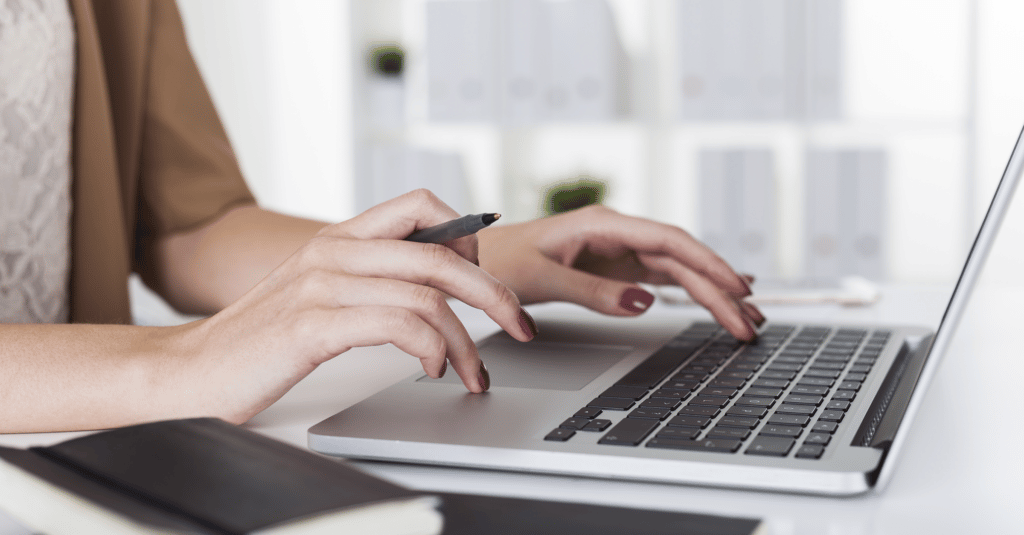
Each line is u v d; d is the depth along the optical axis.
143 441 0.28
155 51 0.88
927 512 0.31
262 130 2.25
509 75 2.13
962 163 2.01
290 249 0.79
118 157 0.84
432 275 0.43
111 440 0.29
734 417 0.40
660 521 0.26
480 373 0.45
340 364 0.57
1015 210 2.08
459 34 2.12
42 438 0.41
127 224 0.84
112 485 0.25
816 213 2.02
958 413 0.45
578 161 2.37
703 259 0.62
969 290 0.33
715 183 2.05
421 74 2.27
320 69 2.22
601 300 0.65
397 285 0.42
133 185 0.85
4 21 0.65
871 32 2.00
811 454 0.34
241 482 0.25
